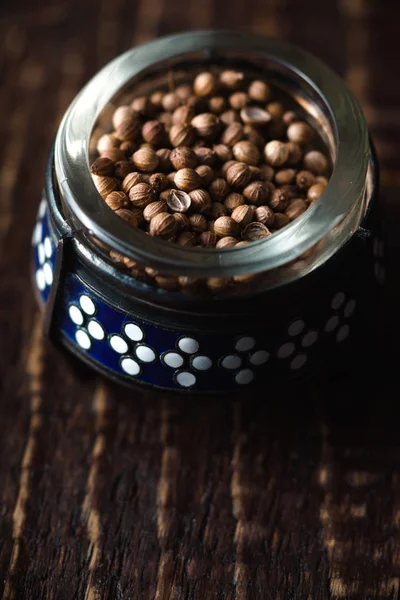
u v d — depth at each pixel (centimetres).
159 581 19
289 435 20
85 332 19
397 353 21
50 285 19
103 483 20
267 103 20
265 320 18
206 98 20
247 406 21
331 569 19
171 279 17
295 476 20
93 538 20
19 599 19
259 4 25
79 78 24
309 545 19
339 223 18
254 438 20
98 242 18
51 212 18
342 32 25
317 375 19
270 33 25
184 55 20
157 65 19
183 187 18
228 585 19
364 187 18
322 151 19
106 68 19
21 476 20
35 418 21
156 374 19
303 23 25
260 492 20
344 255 18
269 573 19
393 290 22
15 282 22
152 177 18
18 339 21
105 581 19
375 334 21
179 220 18
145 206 18
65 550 19
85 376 21
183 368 18
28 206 23
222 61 20
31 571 19
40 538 20
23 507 20
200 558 19
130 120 19
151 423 21
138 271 18
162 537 20
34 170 23
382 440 20
